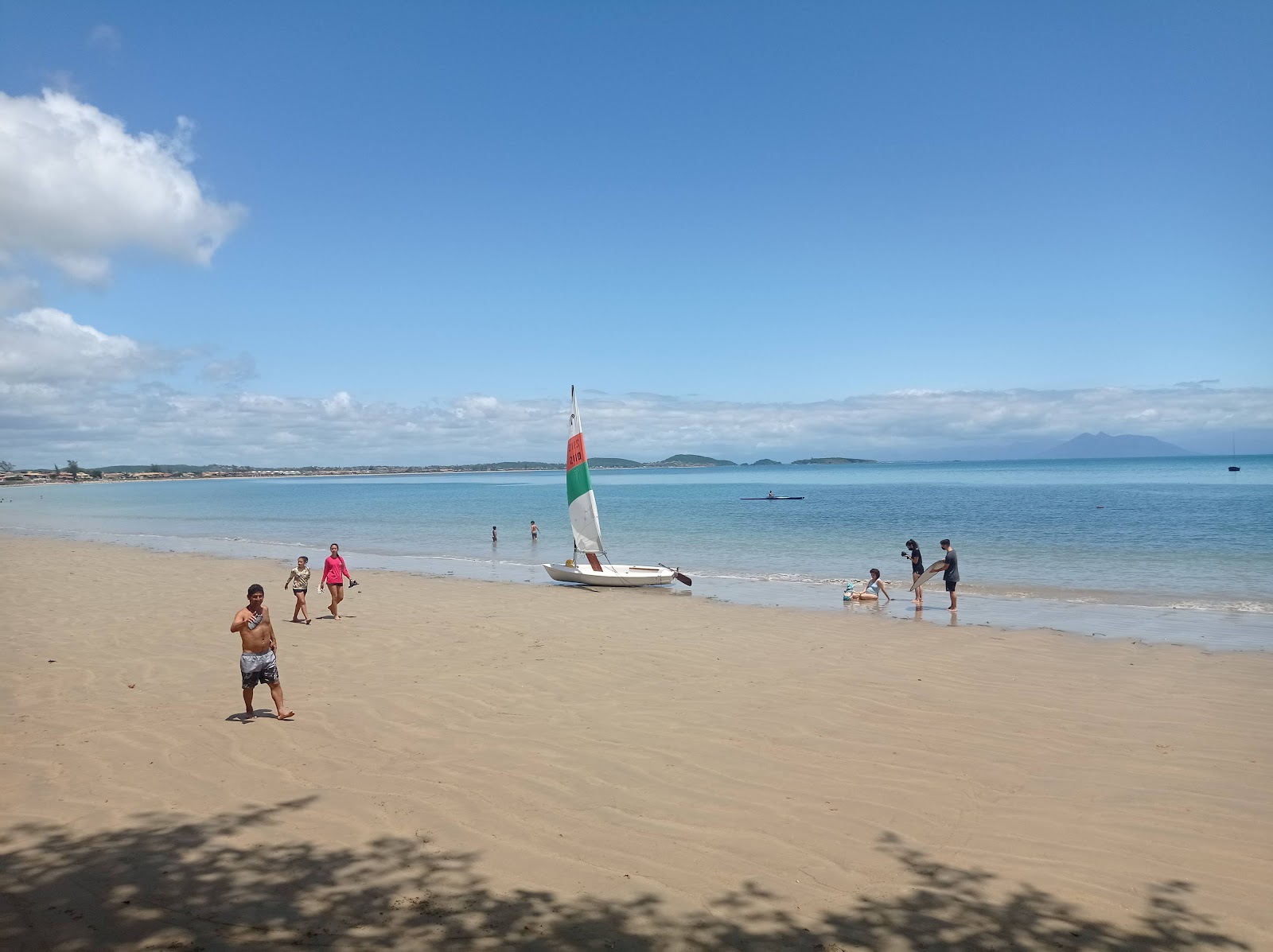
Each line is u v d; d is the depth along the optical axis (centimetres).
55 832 711
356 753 931
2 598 2242
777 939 546
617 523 5850
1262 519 4994
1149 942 547
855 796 811
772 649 1560
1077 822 748
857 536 4469
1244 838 712
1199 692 1228
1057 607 2161
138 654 1487
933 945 540
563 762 905
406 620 1912
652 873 643
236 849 678
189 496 13900
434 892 607
